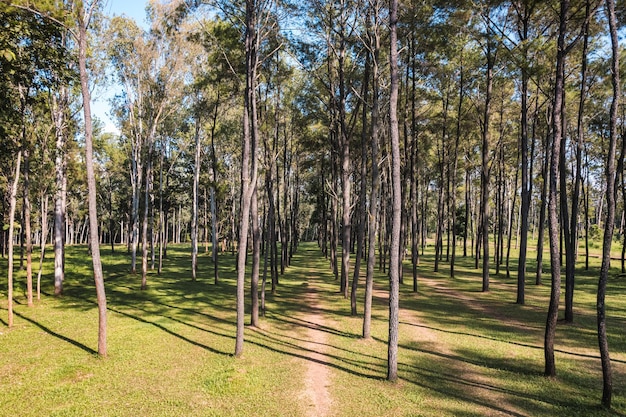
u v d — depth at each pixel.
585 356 10.00
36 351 10.06
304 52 17.17
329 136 25.66
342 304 16.98
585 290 20.75
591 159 28.47
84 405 7.06
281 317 14.41
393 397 7.55
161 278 25.39
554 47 13.53
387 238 29.36
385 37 14.71
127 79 23.62
